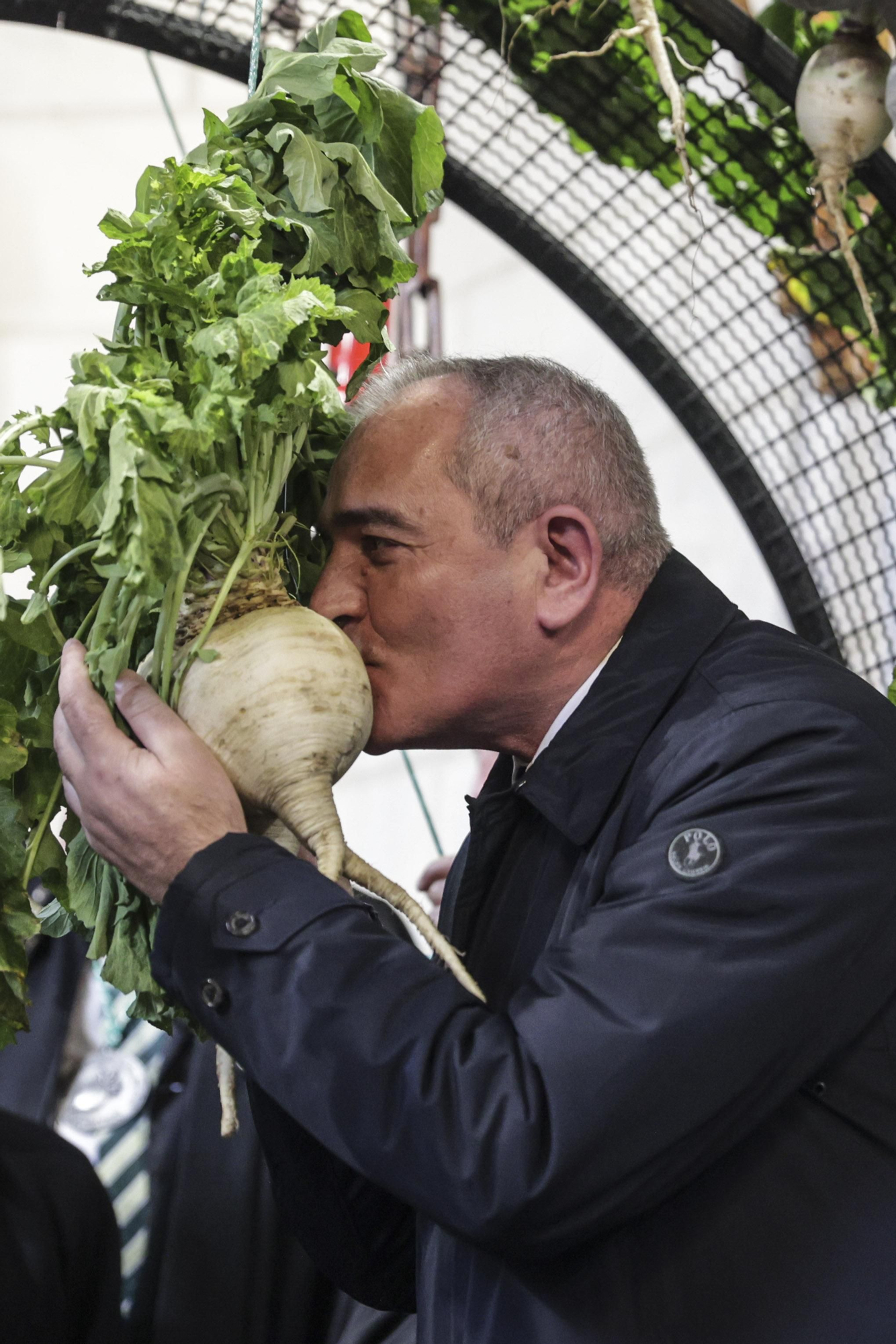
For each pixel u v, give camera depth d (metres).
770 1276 1.05
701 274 1.96
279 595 1.20
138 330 1.23
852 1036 1.09
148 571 1.03
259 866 1.06
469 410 1.25
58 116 3.80
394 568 1.24
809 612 1.99
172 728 1.11
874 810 1.09
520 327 3.67
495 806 1.27
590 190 1.95
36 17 1.76
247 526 1.18
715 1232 1.07
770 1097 1.05
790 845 1.05
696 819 1.09
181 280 1.18
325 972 1.01
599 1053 0.98
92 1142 1.92
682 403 2.00
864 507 2.38
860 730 1.12
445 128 1.91
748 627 1.27
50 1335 1.56
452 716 1.26
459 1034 1.00
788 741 1.12
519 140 2.15
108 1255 1.68
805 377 1.98
